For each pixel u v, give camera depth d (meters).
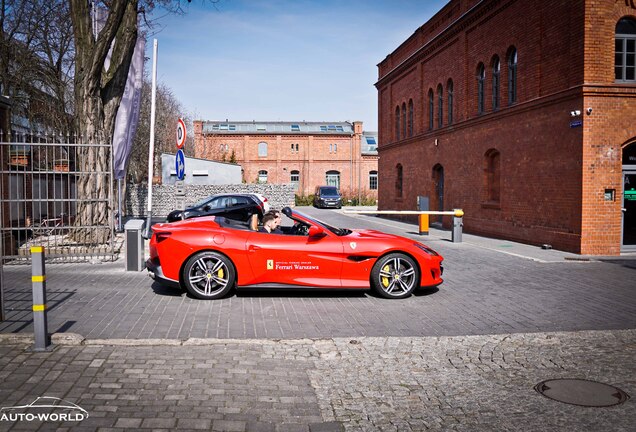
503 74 17.25
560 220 13.96
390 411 3.96
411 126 27.23
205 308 7.07
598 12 12.92
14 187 14.20
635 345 5.61
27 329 5.82
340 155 57.50
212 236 7.58
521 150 15.97
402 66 27.55
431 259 7.99
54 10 22.83
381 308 7.27
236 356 5.08
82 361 4.84
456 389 4.41
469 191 19.81
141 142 39.31
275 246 7.62
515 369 4.89
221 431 3.57
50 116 25.14
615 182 13.07
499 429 3.68
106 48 12.87
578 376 4.73
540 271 10.56
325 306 7.34
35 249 5.06
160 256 7.57
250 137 56.56
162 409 3.88
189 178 38.38
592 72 12.93
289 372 4.70
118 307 7.01
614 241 13.12
